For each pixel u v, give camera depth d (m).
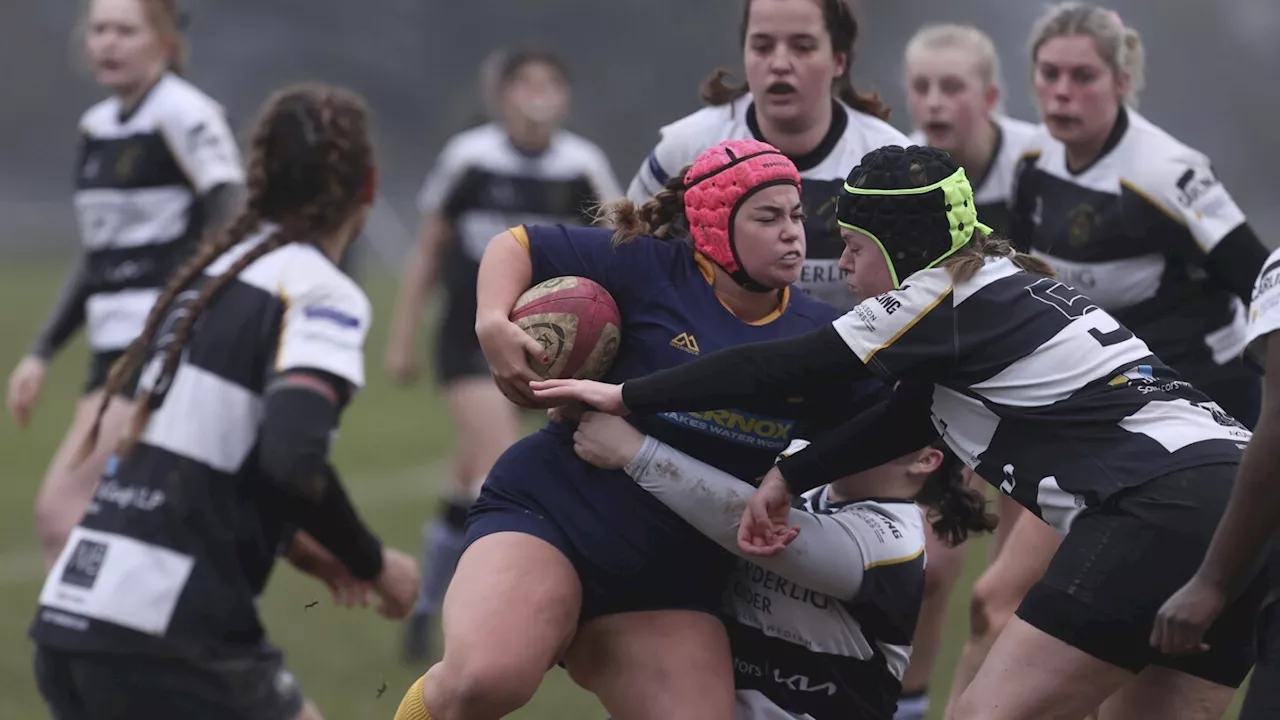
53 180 144.88
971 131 19.53
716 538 12.77
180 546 13.34
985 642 16.44
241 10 142.12
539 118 28.92
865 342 11.86
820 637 13.56
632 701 12.87
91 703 13.36
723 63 141.75
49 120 145.62
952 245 12.09
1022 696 11.77
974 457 12.38
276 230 14.30
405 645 23.41
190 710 13.38
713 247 12.67
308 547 14.61
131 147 21.69
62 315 22.03
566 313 12.68
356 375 13.81
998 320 11.95
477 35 146.62
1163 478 11.58
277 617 26.11
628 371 13.03
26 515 33.94
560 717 20.36
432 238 28.98
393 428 48.44
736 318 13.01
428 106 147.00
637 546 12.84
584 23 144.00
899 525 13.83
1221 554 10.80
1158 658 12.65
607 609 13.02
